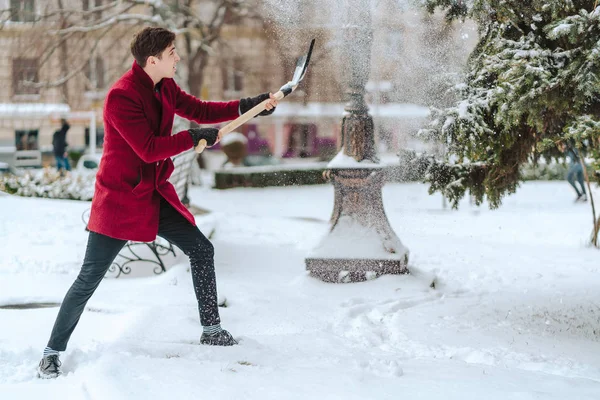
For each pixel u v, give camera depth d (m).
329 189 22.22
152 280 6.73
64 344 4.00
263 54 26.00
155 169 4.11
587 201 16.23
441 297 6.29
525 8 4.91
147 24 20.33
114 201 4.04
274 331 5.09
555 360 4.46
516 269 7.77
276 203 17.48
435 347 4.71
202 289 4.38
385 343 4.87
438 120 5.26
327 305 5.88
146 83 4.09
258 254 8.07
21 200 11.48
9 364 4.11
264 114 4.46
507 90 4.73
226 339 4.41
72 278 6.79
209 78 33.28
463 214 14.16
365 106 6.72
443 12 5.70
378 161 6.73
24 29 20.66
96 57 22.73
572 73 4.61
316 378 3.79
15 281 6.59
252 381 3.71
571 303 6.12
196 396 3.46
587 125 4.77
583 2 4.79
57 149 21.73
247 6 23.19
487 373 3.98
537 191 18.91
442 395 3.57
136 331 4.71
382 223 6.70
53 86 21.55
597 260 8.48
